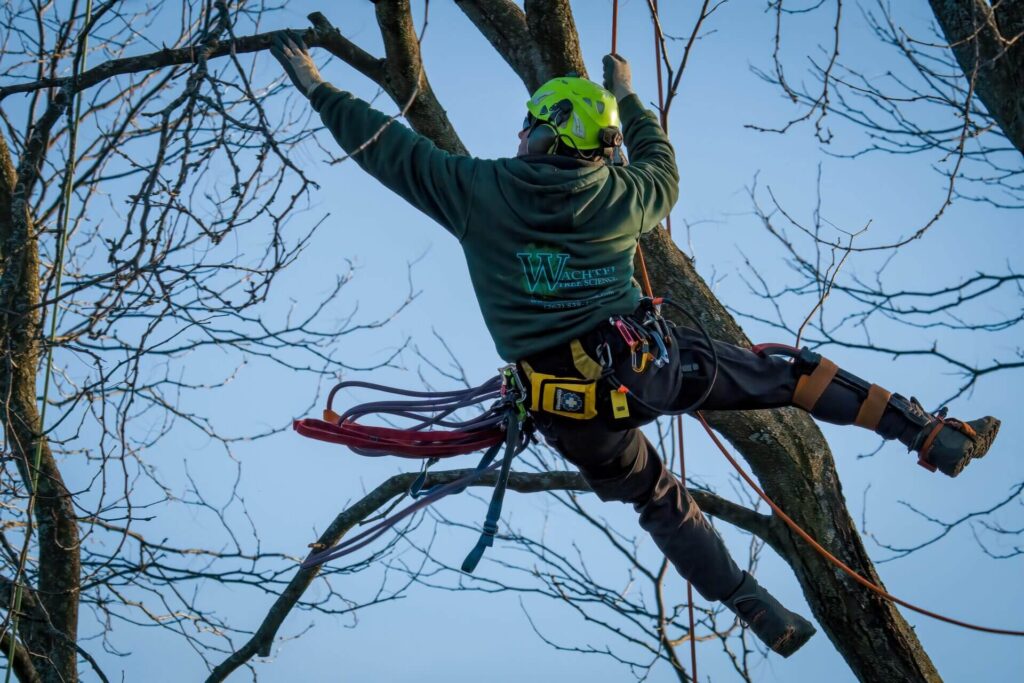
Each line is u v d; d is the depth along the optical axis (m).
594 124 9.50
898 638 13.01
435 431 10.31
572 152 9.52
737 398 9.63
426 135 13.04
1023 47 12.29
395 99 12.52
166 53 11.20
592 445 9.52
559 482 14.44
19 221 12.38
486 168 9.40
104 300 11.91
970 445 9.62
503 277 9.30
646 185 9.66
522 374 9.45
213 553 14.60
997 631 9.77
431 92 12.93
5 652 13.55
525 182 9.27
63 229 11.22
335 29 12.09
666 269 13.47
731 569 10.82
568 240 9.24
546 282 9.23
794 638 10.84
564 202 9.25
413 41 12.07
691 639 11.85
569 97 9.55
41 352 11.85
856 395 9.73
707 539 10.77
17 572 11.98
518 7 13.53
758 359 9.72
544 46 12.77
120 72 11.30
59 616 13.95
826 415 9.75
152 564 14.35
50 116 11.77
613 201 9.39
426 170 9.41
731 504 13.55
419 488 10.62
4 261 12.59
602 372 9.20
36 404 13.93
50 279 11.28
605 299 9.28
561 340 9.19
